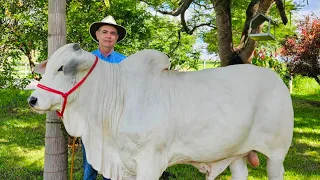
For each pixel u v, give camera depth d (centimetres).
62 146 346
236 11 761
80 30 447
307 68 1140
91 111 279
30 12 422
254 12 561
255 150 310
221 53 594
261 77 303
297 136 783
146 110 276
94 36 370
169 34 779
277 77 311
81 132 283
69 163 524
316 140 749
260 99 298
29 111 936
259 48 969
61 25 329
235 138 291
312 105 1263
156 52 293
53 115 340
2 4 402
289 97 309
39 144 659
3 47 424
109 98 280
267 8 533
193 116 282
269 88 302
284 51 1146
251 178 506
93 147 286
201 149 290
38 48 458
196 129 284
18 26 418
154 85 285
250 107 291
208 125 285
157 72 290
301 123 934
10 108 961
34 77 455
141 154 279
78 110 279
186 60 756
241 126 289
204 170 318
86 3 462
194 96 286
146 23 709
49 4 329
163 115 276
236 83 295
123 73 287
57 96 269
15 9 404
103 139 287
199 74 299
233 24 762
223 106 286
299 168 561
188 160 299
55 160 344
